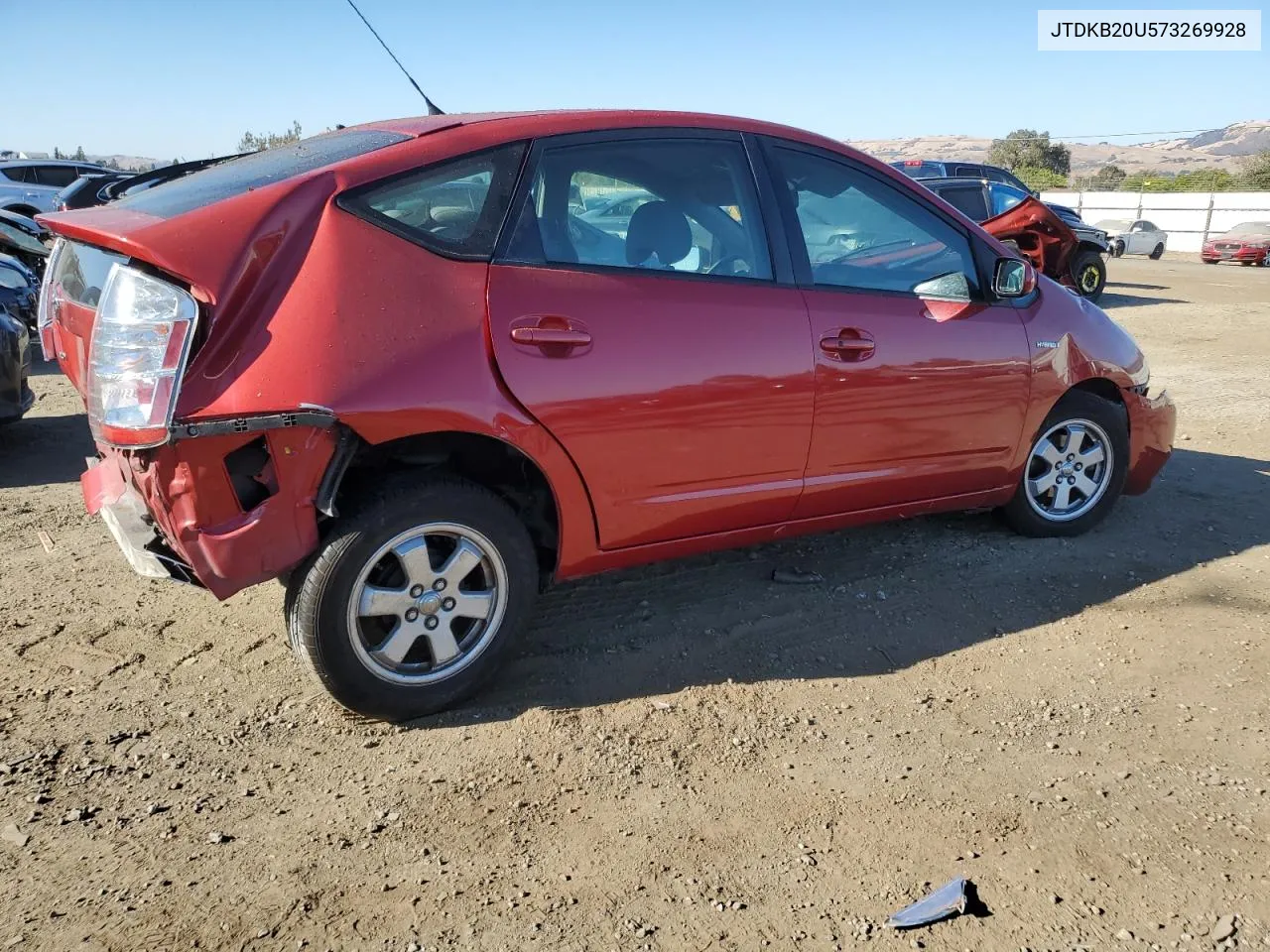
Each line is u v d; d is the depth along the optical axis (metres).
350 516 2.86
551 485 3.12
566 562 3.29
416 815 2.65
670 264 3.35
